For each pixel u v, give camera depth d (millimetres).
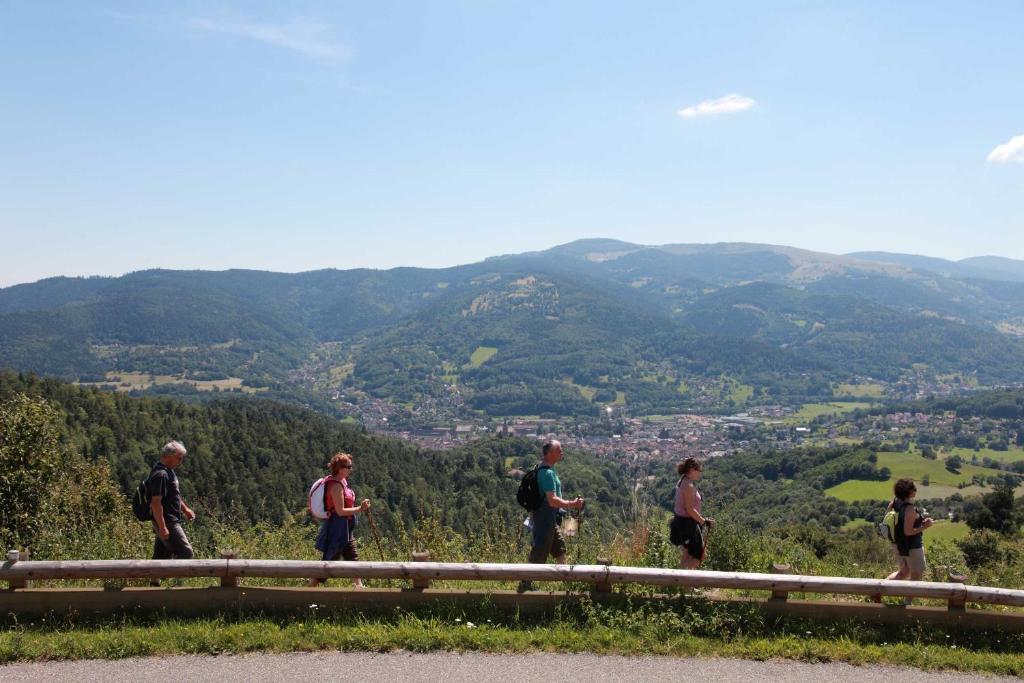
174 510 7438
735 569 8742
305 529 11023
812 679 5578
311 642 5895
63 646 5668
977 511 32219
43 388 53531
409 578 6660
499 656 5789
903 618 6645
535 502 7656
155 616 6340
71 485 12508
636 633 6242
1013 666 5875
